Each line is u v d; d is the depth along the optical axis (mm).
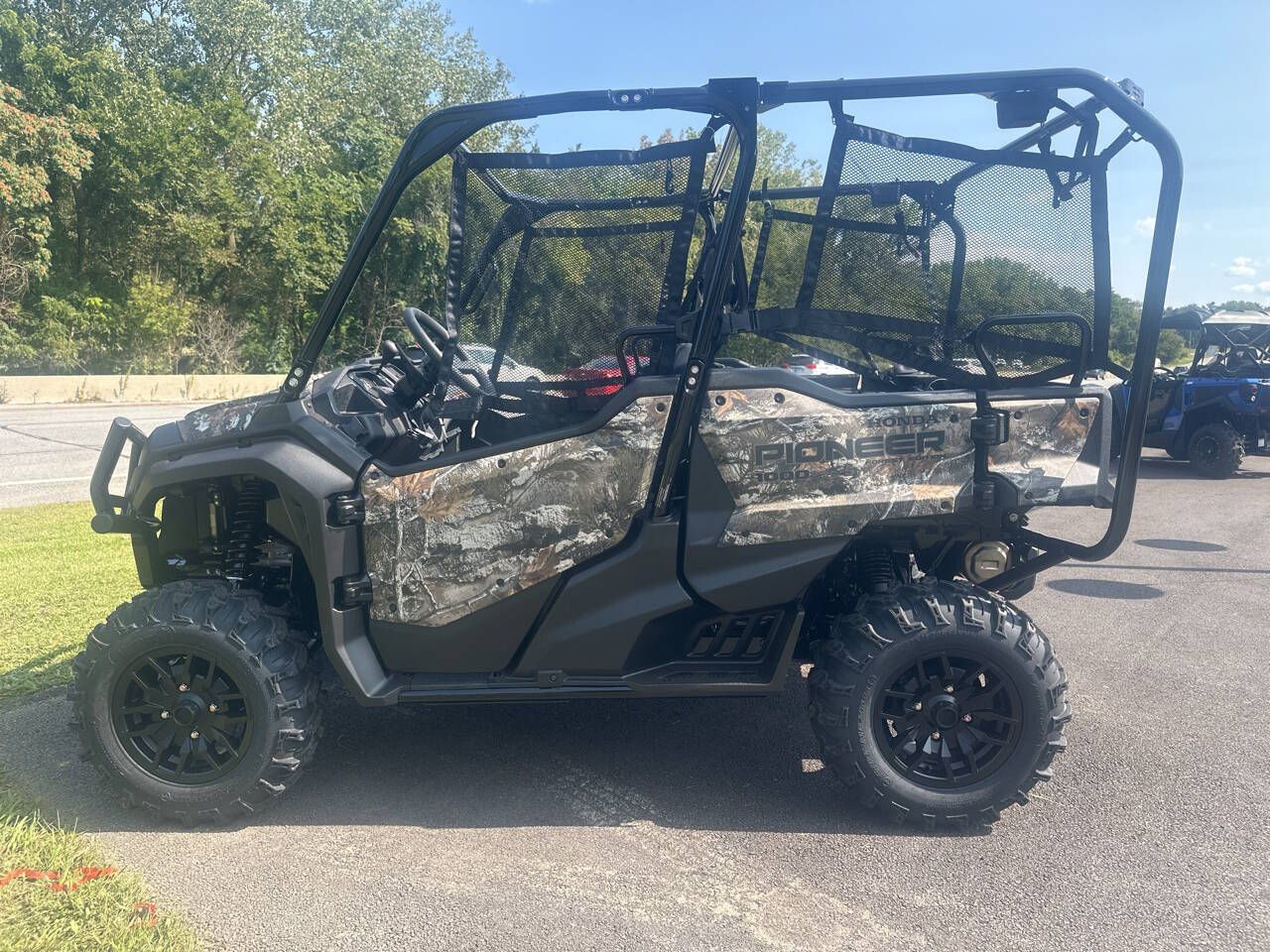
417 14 46625
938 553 3418
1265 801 3172
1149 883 2662
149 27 35312
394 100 43906
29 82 28531
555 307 2971
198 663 2992
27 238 26344
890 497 2936
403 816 3037
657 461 2918
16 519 7562
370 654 3004
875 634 2916
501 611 2982
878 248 3066
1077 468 2988
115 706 2924
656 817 3047
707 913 2492
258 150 34031
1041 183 2998
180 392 26078
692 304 3051
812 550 2959
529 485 2918
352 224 36406
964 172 3023
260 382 28531
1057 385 3074
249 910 2477
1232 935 2410
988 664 2916
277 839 2881
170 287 30547
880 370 3629
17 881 2533
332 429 2992
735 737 3701
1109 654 4781
